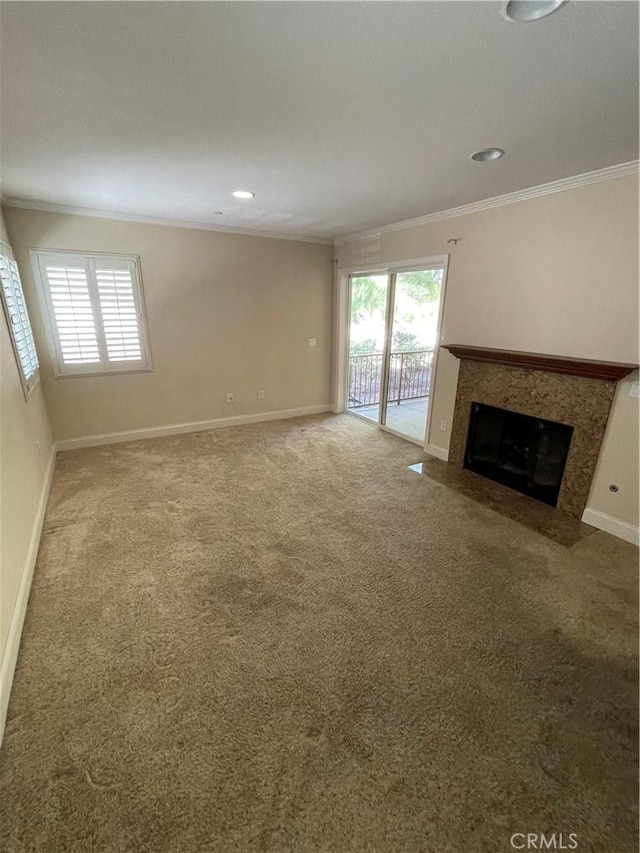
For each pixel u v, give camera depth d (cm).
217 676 171
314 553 258
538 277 309
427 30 129
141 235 417
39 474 313
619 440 274
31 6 117
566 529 289
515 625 201
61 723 151
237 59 146
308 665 177
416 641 191
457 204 351
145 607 210
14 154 240
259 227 459
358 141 219
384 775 136
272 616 205
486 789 132
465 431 388
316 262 541
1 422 216
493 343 352
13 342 279
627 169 248
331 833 121
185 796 129
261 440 475
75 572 237
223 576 235
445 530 287
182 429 497
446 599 219
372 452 440
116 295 418
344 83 162
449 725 153
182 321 464
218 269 470
